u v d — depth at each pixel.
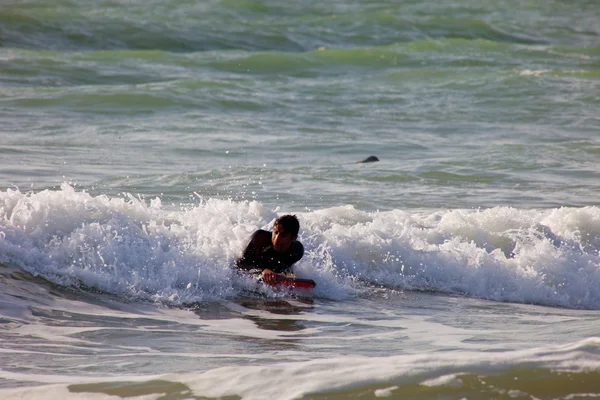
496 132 80.94
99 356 19.61
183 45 131.50
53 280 26.33
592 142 71.56
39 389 16.06
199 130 73.81
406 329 24.38
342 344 21.86
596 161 64.50
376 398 14.95
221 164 58.88
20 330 21.80
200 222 32.56
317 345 21.64
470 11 193.38
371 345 21.78
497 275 31.70
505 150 67.94
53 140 65.06
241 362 19.25
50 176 50.12
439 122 85.38
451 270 31.91
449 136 77.69
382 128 80.44
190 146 65.81
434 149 69.56
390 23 160.50
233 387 15.70
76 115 78.00
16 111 77.50
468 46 141.88
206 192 47.84
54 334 21.67
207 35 137.62
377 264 32.06
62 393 15.84
